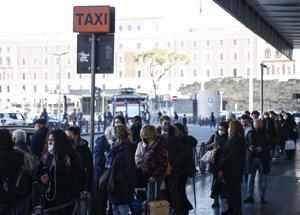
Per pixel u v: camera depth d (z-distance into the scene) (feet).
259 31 87.71
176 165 29.91
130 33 374.84
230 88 356.38
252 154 37.93
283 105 353.10
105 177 24.02
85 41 26.63
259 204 37.78
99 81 360.89
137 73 366.02
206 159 32.22
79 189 22.62
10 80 376.89
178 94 361.92
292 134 75.15
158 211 25.17
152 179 25.86
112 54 26.55
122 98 152.76
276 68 359.05
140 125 36.78
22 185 21.61
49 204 22.03
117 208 24.00
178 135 30.83
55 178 21.84
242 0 72.54
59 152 22.06
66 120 141.18
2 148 21.57
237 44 359.66
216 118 200.64
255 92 355.56
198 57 365.40
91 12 26.50
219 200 35.45
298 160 72.38
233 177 30.40
